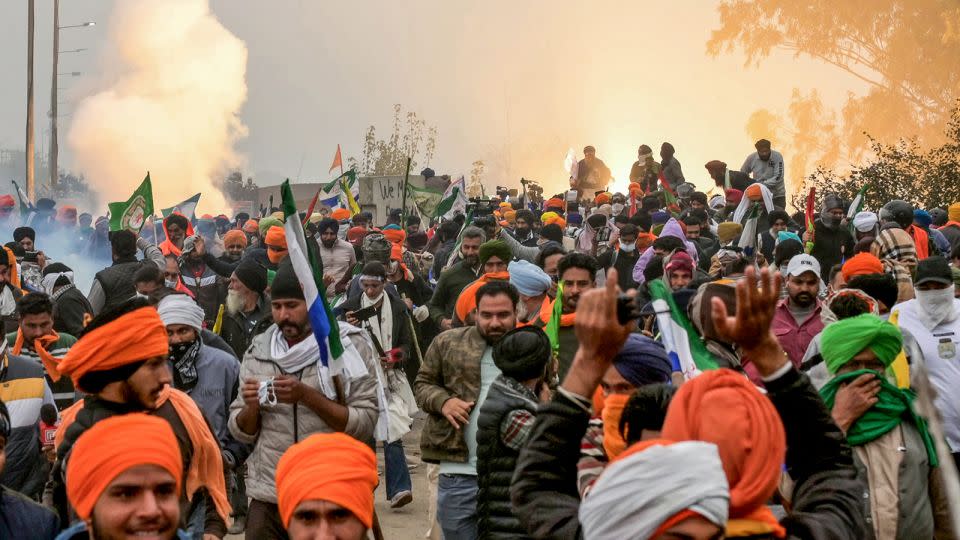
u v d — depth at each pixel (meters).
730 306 4.79
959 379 7.50
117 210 16.45
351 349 6.53
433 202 22.94
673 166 27.53
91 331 5.07
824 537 3.38
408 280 13.99
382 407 6.69
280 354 6.50
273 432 6.39
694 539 2.91
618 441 3.67
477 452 5.77
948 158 26.77
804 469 3.59
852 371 6.09
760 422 3.09
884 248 11.66
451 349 7.07
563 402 3.46
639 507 2.91
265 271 10.46
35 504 4.58
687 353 4.74
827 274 15.95
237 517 9.97
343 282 15.43
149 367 5.17
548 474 3.49
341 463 3.95
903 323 7.76
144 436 3.72
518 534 5.60
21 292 11.68
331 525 3.93
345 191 23.72
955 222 17.95
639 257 15.84
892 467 5.91
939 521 6.09
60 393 8.76
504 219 23.09
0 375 7.30
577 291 7.84
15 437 7.27
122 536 3.69
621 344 3.42
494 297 6.96
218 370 7.15
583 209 27.12
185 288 13.47
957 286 9.51
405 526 10.12
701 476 2.91
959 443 7.43
